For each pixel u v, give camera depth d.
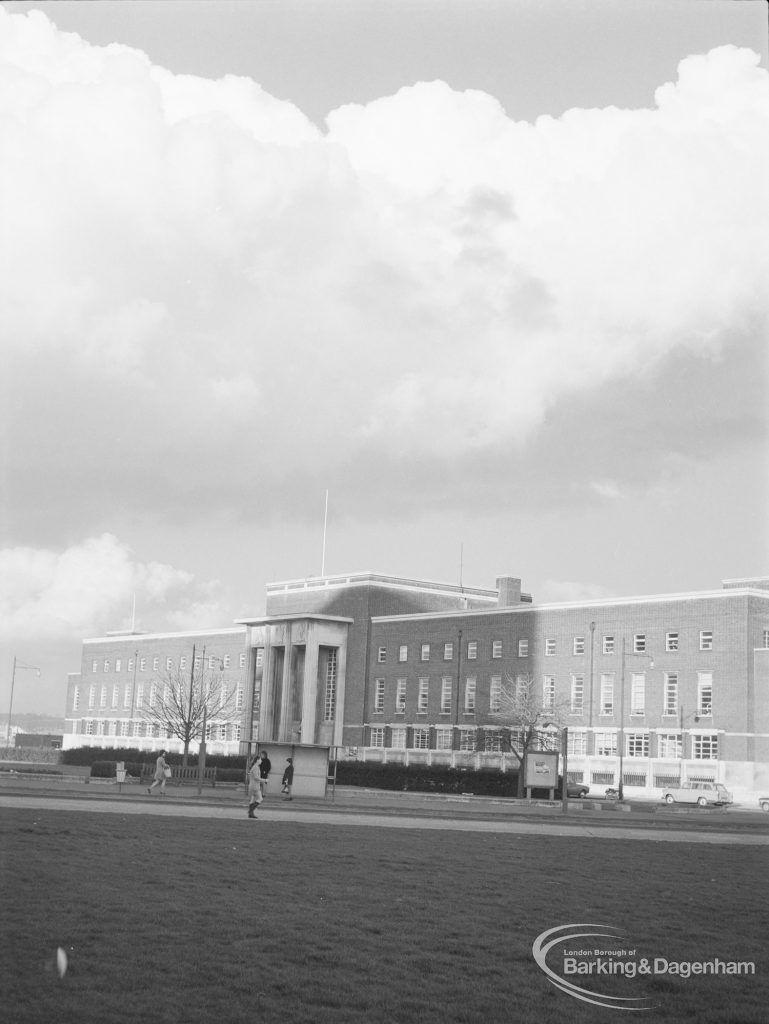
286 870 25.47
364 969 16.52
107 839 29.92
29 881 21.94
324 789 62.44
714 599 101.81
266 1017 14.01
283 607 149.00
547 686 113.88
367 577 137.38
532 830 44.81
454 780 91.31
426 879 25.25
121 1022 13.52
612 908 22.59
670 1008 15.64
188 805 48.97
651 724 104.38
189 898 21.00
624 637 108.00
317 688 137.12
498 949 18.27
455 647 124.75
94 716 180.50
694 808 85.19
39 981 14.99
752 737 98.69
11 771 78.88
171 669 164.88
